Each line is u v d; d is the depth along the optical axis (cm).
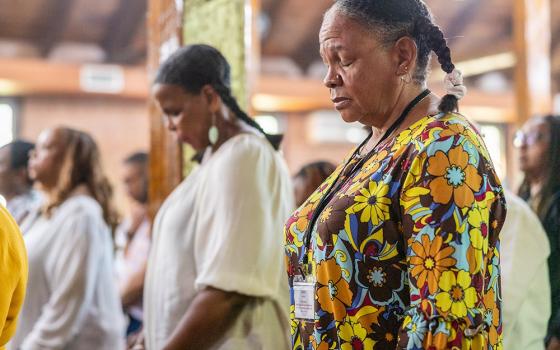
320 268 121
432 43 122
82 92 1041
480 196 111
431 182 111
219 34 263
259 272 174
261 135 192
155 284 190
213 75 184
